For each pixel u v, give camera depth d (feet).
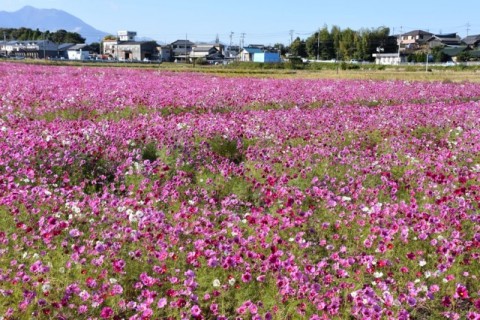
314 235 20.42
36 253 16.22
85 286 14.57
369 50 397.19
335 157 30.27
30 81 75.05
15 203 20.31
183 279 15.37
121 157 29.27
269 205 23.56
